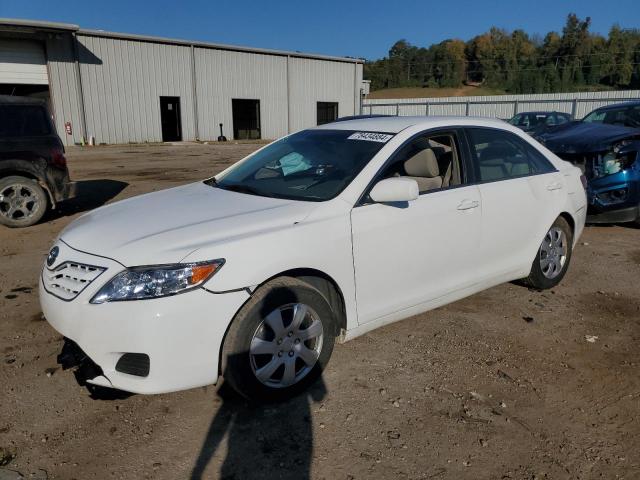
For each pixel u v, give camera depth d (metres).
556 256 5.11
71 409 3.21
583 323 4.49
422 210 3.81
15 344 4.00
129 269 2.88
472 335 4.21
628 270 5.89
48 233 7.54
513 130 4.86
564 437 3.01
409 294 3.84
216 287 2.91
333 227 3.37
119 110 27.20
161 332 2.81
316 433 3.00
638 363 3.84
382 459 2.80
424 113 35.88
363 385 3.48
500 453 2.87
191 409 3.22
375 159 3.77
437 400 3.33
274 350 3.17
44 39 24.42
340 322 3.57
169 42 28.27
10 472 2.67
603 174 7.27
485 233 4.28
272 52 32.75
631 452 2.89
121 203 4.02
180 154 21.16
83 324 2.89
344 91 37.47
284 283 3.16
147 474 2.68
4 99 7.80
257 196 3.75
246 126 33.22
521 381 3.57
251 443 2.91
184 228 3.17
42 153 7.99
